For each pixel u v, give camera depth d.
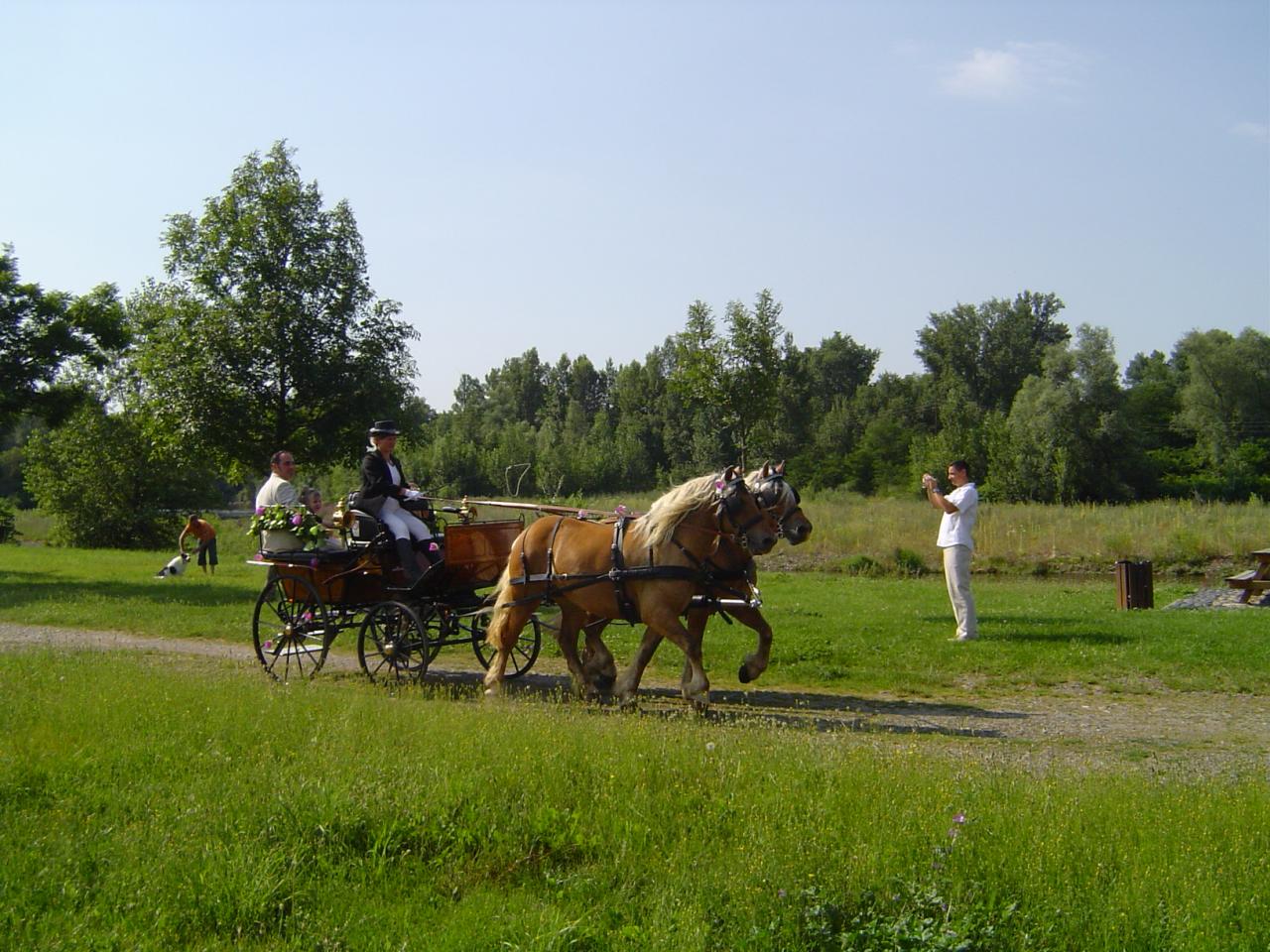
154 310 29.73
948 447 65.19
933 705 10.48
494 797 6.18
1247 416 66.62
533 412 105.31
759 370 22.66
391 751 7.00
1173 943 4.54
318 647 13.29
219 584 22.94
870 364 107.94
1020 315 95.12
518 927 4.74
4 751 7.05
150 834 5.71
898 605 17.64
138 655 12.75
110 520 48.12
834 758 6.91
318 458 28.02
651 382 84.69
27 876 5.21
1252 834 5.53
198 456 27.72
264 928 4.80
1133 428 63.09
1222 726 9.52
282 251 27.20
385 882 5.26
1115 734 9.22
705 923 4.77
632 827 5.75
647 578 9.78
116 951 4.57
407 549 10.83
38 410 26.97
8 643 14.74
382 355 27.97
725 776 6.49
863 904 4.91
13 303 25.62
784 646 13.15
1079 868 5.15
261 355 26.61
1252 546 26.20
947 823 5.60
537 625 11.69
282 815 5.84
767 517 9.64
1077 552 27.06
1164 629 13.95
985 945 4.60
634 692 10.04
